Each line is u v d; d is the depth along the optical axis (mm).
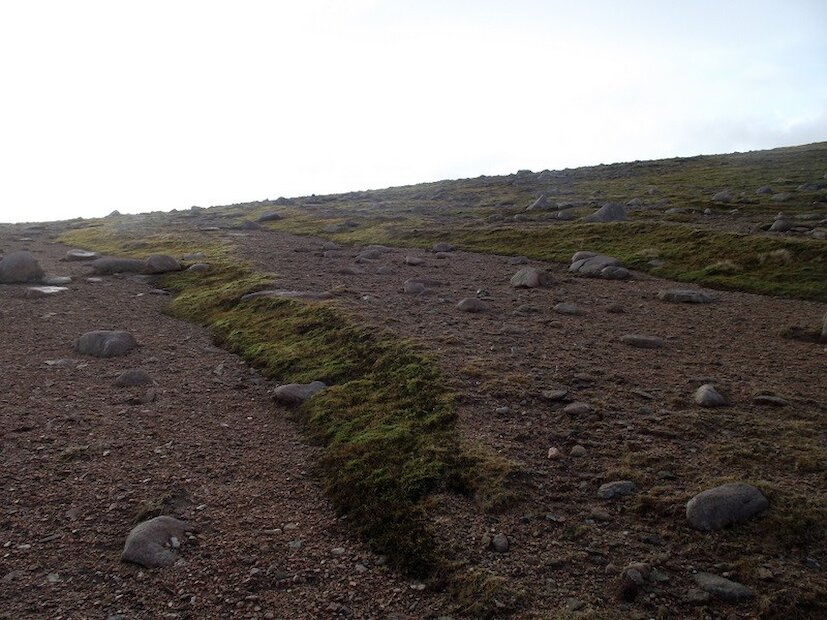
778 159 61438
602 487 7270
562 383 10461
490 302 17016
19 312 17156
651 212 34375
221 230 38500
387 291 18188
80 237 38250
